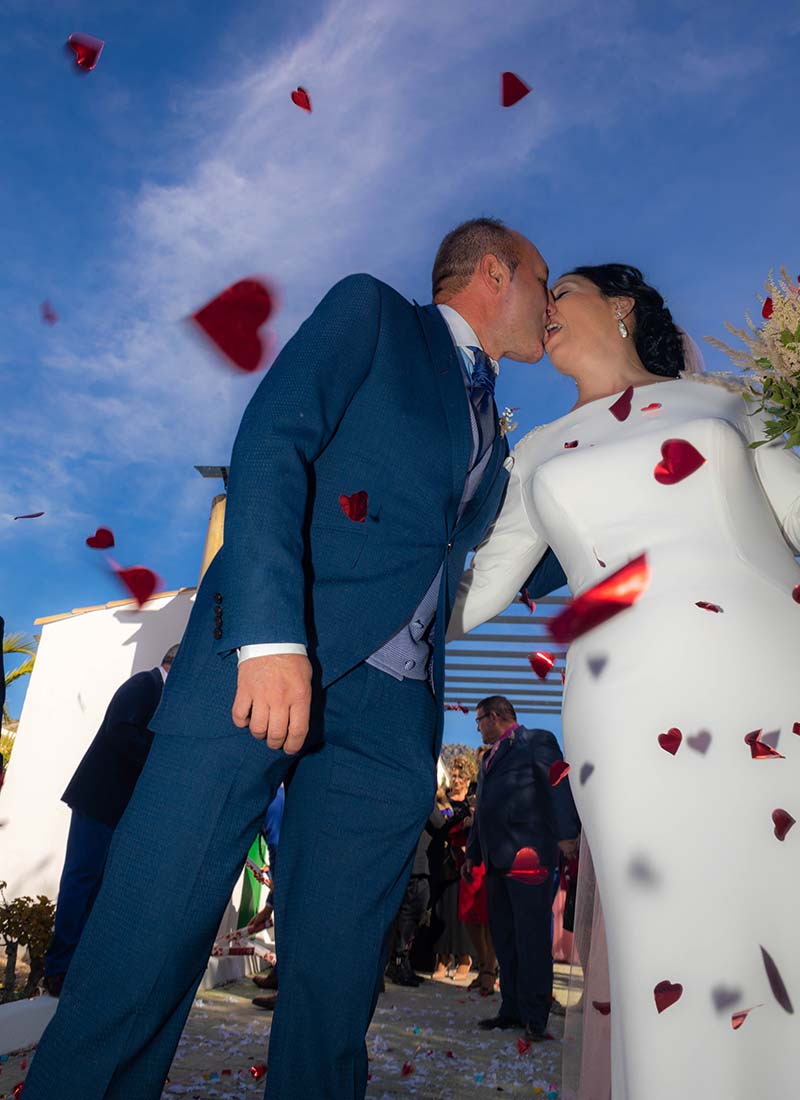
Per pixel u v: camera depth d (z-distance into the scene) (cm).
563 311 214
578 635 168
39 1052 135
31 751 637
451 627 219
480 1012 494
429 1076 314
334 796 158
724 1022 135
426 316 188
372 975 157
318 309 167
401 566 163
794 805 144
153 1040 137
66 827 623
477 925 598
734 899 140
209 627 154
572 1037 191
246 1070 289
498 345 198
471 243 198
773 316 174
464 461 173
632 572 164
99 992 134
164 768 145
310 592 156
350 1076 154
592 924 185
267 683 134
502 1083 306
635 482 177
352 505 157
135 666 653
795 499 177
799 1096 131
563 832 425
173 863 139
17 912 461
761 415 188
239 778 143
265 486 144
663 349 214
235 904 577
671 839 146
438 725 172
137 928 136
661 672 155
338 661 154
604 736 157
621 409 189
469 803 718
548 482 188
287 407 150
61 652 658
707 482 170
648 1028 139
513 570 217
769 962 137
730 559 164
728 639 155
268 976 472
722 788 146
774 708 150
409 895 624
